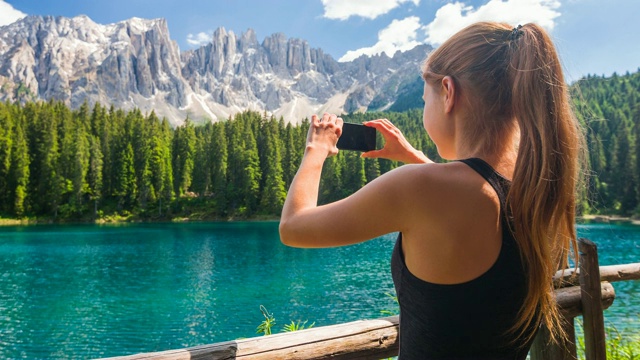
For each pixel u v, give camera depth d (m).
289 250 41.00
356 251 40.19
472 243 0.85
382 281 25.14
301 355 1.58
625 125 82.75
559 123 0.89
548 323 0.98
